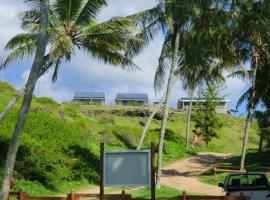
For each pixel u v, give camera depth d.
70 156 36.75
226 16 33.34
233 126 97.00
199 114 74.44
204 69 35.75
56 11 25.28
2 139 31.94
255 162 51.09
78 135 43.47
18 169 28.52
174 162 53.19
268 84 41.72
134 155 15.40
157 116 85.00
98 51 26.78
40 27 17.09
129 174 15.34
